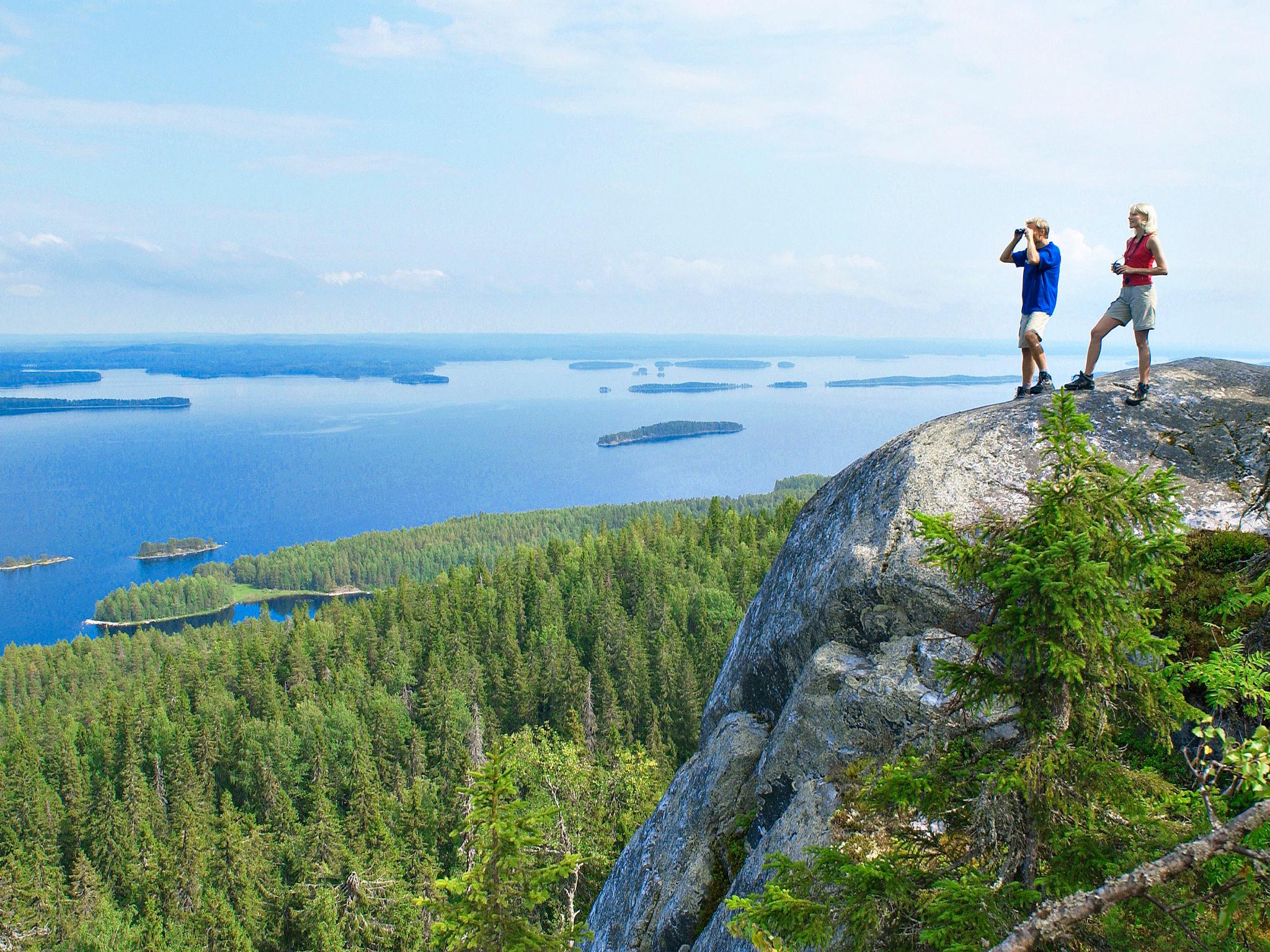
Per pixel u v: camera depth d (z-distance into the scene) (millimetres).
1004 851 5480
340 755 84438
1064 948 4910
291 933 57094
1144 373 11344
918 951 5340
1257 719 7832
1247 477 10312
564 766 40000
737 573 105125
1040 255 11836
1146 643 5270
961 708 6098
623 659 89812
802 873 5922
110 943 58312
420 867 57562
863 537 11328
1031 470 10797
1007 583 5332
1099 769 5281
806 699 10656
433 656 93188
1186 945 4945
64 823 77188
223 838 61969
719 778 12008
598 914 13398
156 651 142250
